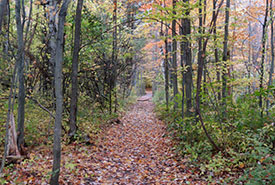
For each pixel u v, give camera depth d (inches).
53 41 324.8
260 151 167.5
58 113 149.2
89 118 374.9
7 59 289.1
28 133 259.0
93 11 401.1
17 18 182.7
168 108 491.5
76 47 270.7
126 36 488.1
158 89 968.3
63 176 179.2
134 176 200.7
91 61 386.6
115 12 421.4
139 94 1310.3
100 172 200.2
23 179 166.4
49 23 307.4
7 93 298.0
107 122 402.9
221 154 212.8
